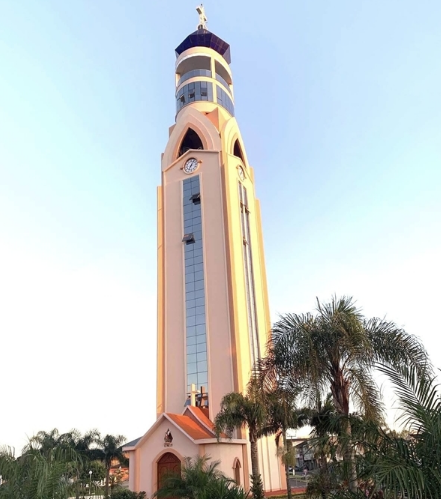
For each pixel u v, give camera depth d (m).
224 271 57.19
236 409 34.94
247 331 56.31
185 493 26.41
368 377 19.03
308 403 20.64
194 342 55.16
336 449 14.27
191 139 71.50
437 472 10.80
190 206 63.41
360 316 20.95
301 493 45.88
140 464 43.09
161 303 59.34
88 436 62.72
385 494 10.55
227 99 76.06
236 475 43.69
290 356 20.23
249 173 72.12
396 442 12.41
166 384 54.66
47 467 16.41
